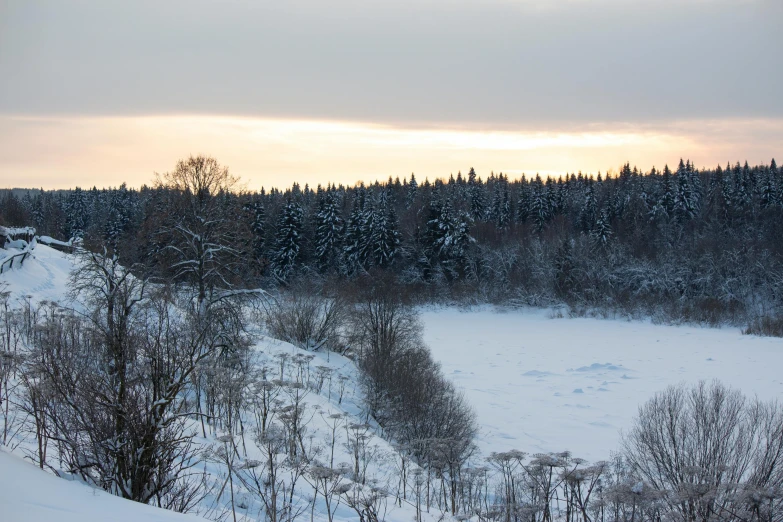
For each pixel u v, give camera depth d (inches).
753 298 2193.7
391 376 1009.5
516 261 2664.9
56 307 799.1
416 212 3046.3
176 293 992.9
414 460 743.1
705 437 550.0
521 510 390.9
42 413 343.6
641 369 1473.9
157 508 283.7
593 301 2410.2
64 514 231.9
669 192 3016.7
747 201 2994.6
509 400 1207.6
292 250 2412.6
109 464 340.5
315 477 389.1
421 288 2573.8
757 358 1549.0
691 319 2138.3
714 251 2391.7
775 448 550.6
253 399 651.5
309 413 773.9
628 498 343.3
